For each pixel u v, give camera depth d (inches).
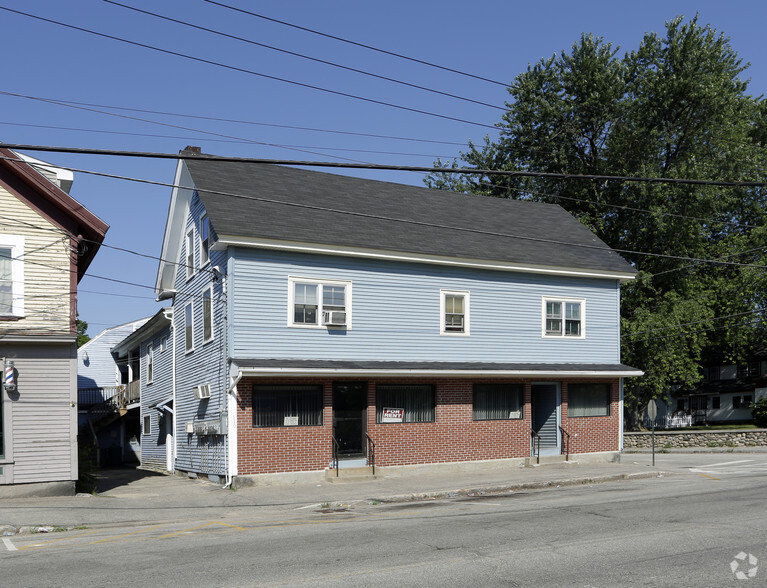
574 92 1785.2
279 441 856.9
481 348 1008.2
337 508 709.9
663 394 1850.4
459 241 1026.7
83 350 1675.7
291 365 840.3
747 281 1694.1
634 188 1643.7
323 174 1103.0
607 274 1111.0
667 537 466.0
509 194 1847.9
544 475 929.5
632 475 944.3
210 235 943.0
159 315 1156.5
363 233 948.0
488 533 493.0
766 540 453.7
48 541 521.3
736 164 1659.7
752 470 1010.1
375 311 935.7
